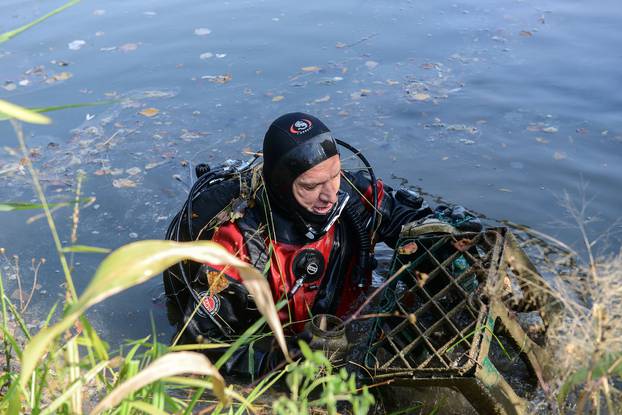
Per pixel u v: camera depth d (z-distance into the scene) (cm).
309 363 153
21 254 389
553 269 239
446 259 261
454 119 470
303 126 273
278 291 287
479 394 212
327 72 538
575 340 182
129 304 360
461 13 620
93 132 489
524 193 397
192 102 514
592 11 604
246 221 288
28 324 335
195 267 301
